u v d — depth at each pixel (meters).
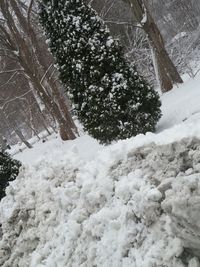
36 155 24.50
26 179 7.25
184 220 3.18
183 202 3.17
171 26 33.31
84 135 21.81
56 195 5.73
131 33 28.95
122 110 10.51
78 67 10.55
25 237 5.97
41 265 5.21
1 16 24.28
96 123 10.84
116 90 10.44
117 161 5.07
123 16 28.22
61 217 5.48
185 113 11.25
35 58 25.55
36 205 6.21
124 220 4.25
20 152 35.91
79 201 5.26
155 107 10.91
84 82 10.61
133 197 4.19
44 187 6.27
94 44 10.52
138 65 24.64
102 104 10.55
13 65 31.66
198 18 30.97
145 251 3.87
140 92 10.64
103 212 4.54
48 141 30.77
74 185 5.67
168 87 18.23
